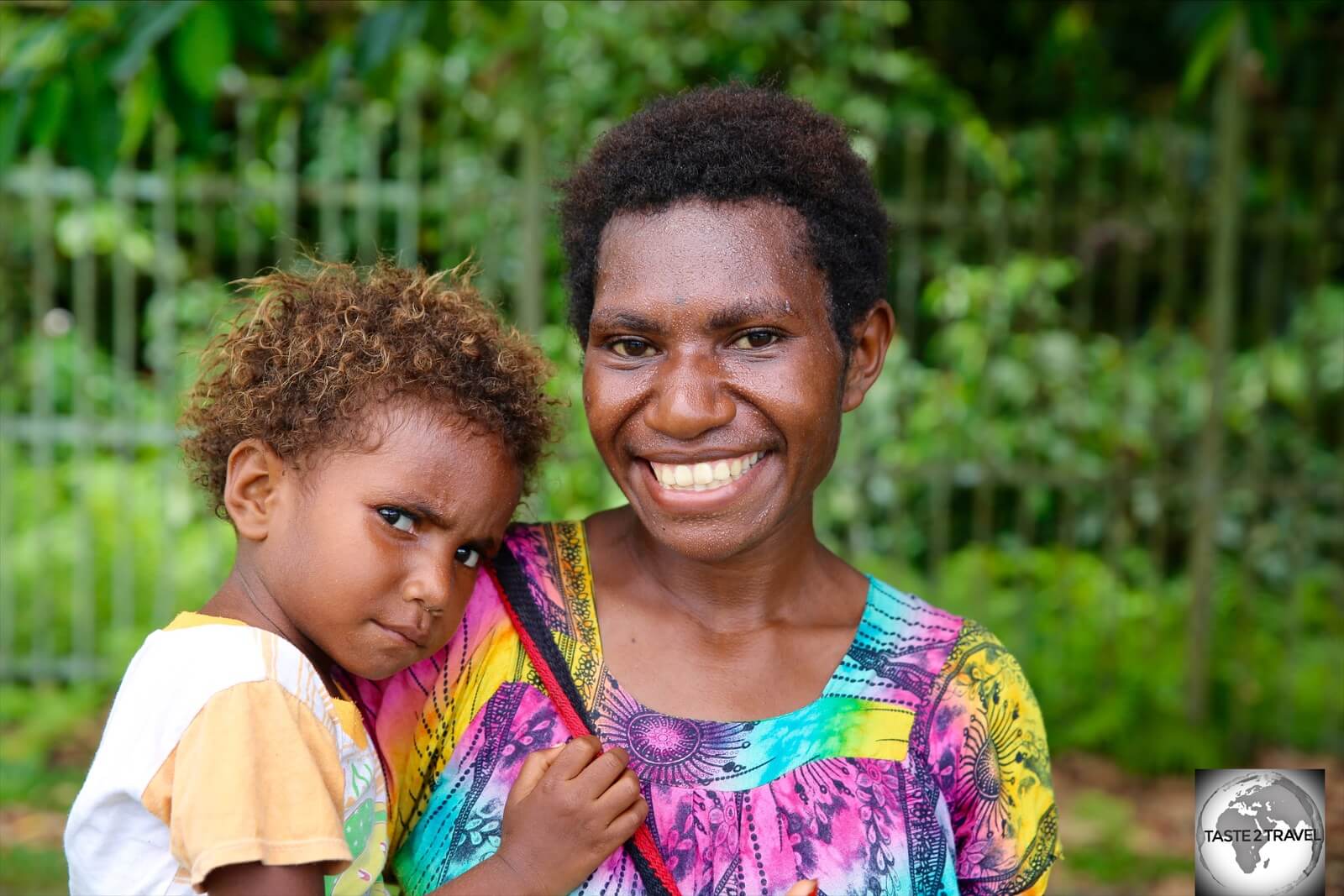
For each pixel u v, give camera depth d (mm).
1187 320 7363
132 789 1390
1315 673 5875
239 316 1729
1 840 4371
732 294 1466
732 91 1640
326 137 6359
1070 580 6109
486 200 5539
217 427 1623
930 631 1646
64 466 6633
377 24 3672
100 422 6031
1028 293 6555
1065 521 6461
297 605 1556
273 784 1358
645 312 1480
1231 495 6477
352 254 6461
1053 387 6598
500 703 1556
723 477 1508
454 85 6059
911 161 5789
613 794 1436
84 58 3361
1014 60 7914
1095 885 4367
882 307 1693
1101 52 7535
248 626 1499
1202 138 6766
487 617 1622
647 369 1514
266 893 1314
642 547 1657
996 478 5832
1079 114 7391
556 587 1644
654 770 1508
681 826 1477
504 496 1617
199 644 1447
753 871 1459
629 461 1553
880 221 1680
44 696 5594
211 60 3252
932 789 1538
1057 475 5781
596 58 6637
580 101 6500
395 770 1597
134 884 1409
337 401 1537
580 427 5332
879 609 1661
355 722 1529
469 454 1569
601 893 1468
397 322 1603
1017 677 1656
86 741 5281
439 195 5602
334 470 1541
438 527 1562
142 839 1415
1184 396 6664
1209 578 5566
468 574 1608
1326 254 6988
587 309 1648
